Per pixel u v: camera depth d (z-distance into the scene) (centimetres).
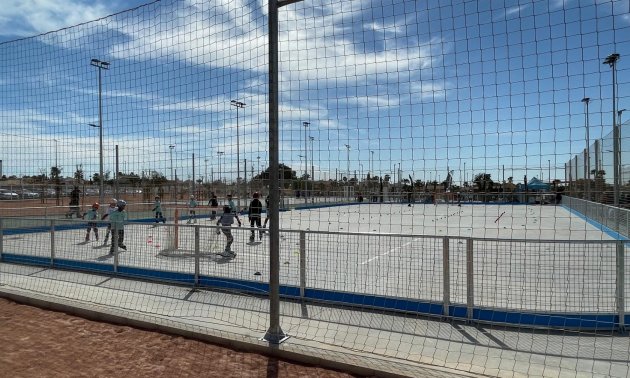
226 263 913
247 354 488
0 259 1124
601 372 443
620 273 576
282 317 637
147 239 1023
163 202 2495
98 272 966
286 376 431
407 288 781
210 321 604
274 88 514
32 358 473
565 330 574
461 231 1998
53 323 599
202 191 2475
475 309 618
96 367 450
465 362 466
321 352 470
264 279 808
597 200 1764
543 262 980
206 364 459
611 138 1653
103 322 604
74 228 1170
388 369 430
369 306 682
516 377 425
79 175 1800
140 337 541
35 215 2009
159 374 433
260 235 932
